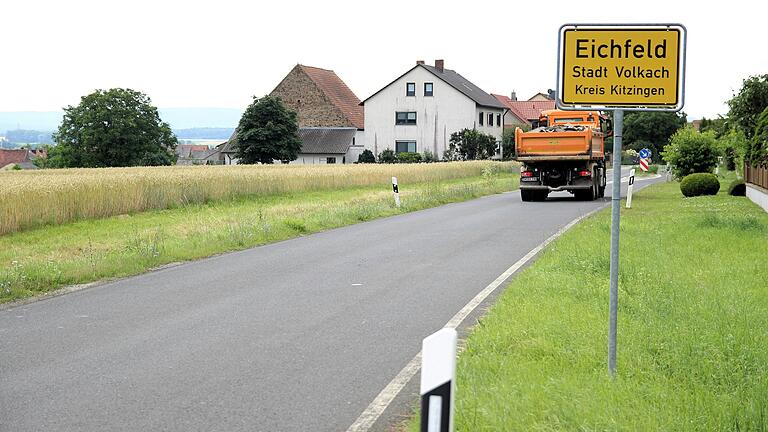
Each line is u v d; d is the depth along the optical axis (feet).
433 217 128.77
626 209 136.46
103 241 99.71
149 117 470.80
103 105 456.45
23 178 137.49
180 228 112.57
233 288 62.39
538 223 114.11
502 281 63.36
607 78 33.30
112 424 30.04
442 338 17.08
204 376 36.86
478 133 417.08
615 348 34.01
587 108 33.47
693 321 43.45
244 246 91.66
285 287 62.39
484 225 112.37
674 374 34.14
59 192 118.52
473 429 27.14
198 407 32.09
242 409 31.81
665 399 30.25
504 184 232.12
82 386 35.37
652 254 70.74
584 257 65.82
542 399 29.94
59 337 45.78
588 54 33.40
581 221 110.63
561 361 36.04
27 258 84.33
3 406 32.50
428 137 436.35
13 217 107.76
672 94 32.89
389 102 441.27
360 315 50.90
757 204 137.18
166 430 29.32
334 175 203.00
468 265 72.79
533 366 35.24
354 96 506.07
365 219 127.13
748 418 27.76
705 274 59.77
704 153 223.92
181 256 81.00
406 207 145.59
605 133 189.78
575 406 28.89
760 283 56.70
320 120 467.52
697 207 135.54
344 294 58.80
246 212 138.10
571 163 163.73
